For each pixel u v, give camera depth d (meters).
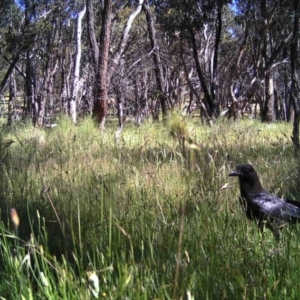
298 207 5.05
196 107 35.03
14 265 3.53
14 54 26.16
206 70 34.25
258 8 24.80
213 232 4.04
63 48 36.69
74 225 4.94
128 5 30.89
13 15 26.39
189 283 3.03
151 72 33.16
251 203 5.03
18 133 17.27
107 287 3.14
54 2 28.58
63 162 9.18
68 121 18.22
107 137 15.48
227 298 3.37
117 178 7.33
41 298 3.19
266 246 4.30
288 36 24.77
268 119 32.94
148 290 3.13
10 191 6.52
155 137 14.16
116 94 25.02
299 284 3.45
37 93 33.69
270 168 7.97
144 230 4.62
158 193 5.97
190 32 24.31
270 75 32.00
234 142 11.30
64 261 3.29
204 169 6.25
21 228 5.14
